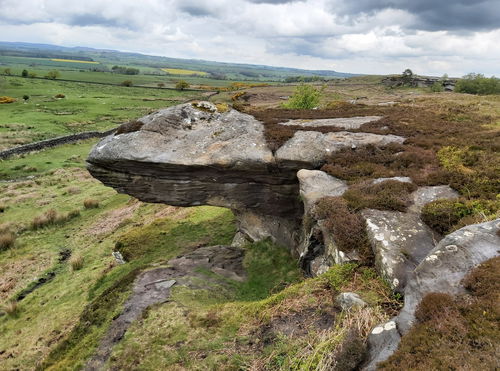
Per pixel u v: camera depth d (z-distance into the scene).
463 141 16.98
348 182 14.12
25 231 28.09
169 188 17.53
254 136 17.52
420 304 7.09
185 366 8.81
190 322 10.35
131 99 104.94
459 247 8.02
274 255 17.02
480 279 6.94
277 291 13.66
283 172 16.47
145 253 20.61
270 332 9.06
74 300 17.95
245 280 15.14
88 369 9.74
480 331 5.91
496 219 8.81
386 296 8.85
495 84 77.81
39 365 11.83
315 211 12.36
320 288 9.95
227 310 10.59
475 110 29.42
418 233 10.43
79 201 34.09
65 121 71.50
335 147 16.80
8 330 16.77
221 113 19.84
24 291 19.97
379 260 9.71
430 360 5.75
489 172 13.09
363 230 10.88
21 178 41.59
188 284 13.55
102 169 17.55
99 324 12.11
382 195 12.19
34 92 105.75
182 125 18.16
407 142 17.50
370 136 18.00
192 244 20.98
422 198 12.15
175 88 142.50
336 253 10.81
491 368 5.27
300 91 40.84
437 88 88.50
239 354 8.72
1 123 65.44
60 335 15.18
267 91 107.25
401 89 101.62
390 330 7.13
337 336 7.80
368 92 93.94
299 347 8.12
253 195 17.47
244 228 19.53
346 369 6.82
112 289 13.95
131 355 9.62
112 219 28.91
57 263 23.02
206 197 17.80
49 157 49.94
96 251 23.62
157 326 10.53
